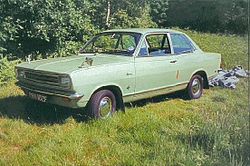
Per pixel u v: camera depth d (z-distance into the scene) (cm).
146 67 550
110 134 449
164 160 367
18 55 929
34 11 894
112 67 496
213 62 719
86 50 604
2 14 872
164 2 2255
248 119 475
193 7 2400
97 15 1439
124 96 524
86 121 493
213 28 2241
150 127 465
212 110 598
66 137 425
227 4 2244
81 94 455
